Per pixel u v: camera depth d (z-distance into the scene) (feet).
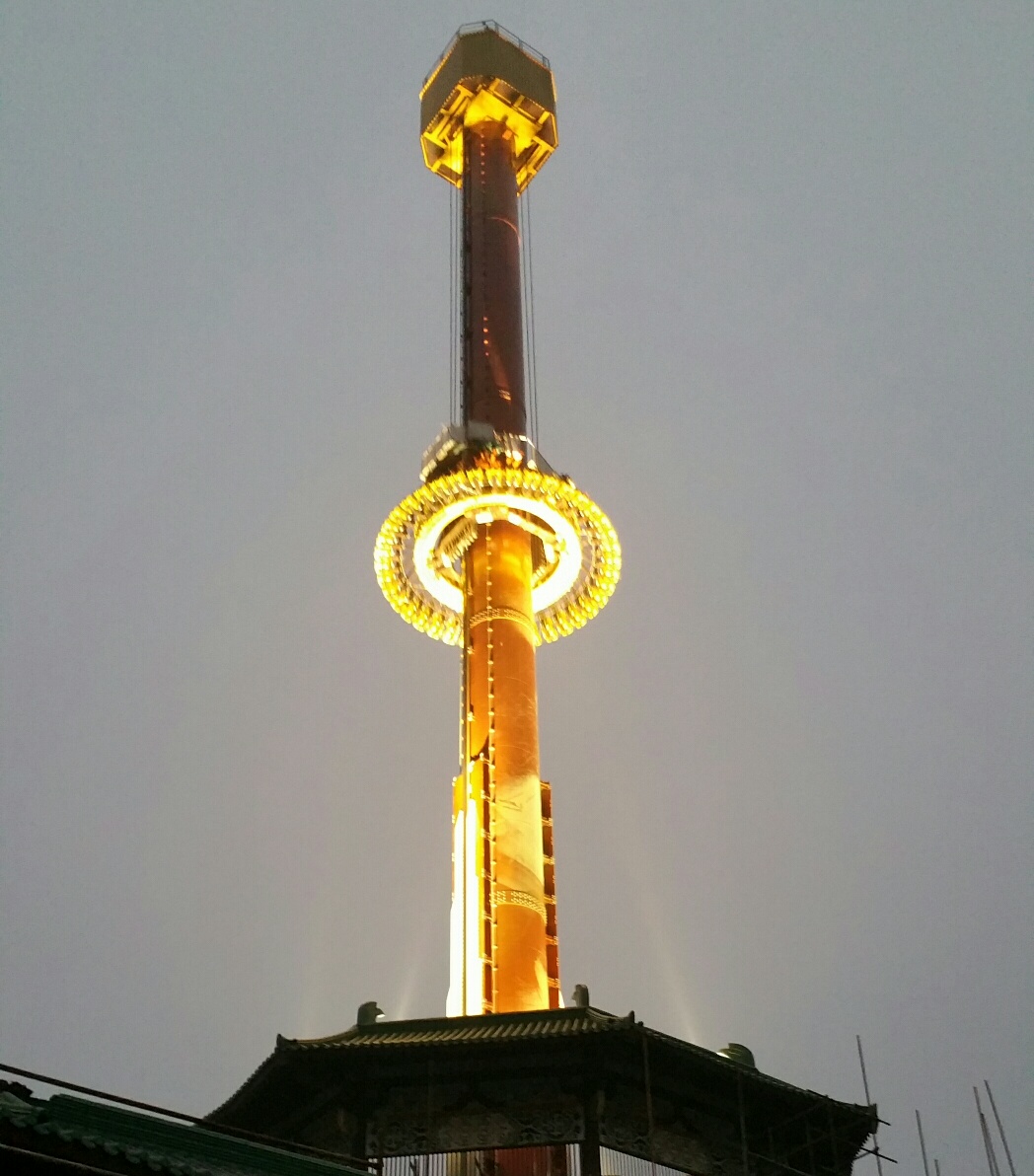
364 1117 146.92
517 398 243.81
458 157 292.40
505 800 193.47
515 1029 148.97
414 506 220.84
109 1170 107.86
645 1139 149.18
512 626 210.59
